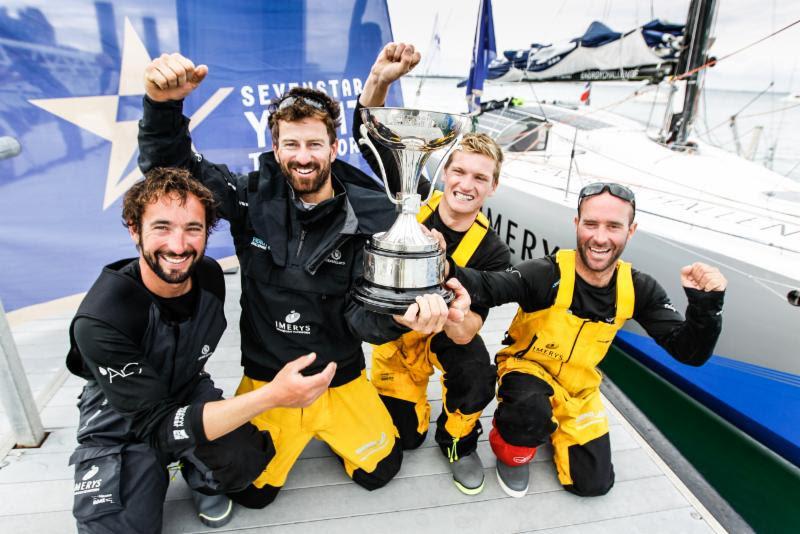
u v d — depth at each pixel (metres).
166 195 1.10
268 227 1.35
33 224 2.37
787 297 2.36
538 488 1.61
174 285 1.23
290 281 1.35
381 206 1.43
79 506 1.19
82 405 1.34
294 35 2.88
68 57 2.33
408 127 1.15
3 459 1.60
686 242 2.75
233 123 2.86
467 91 4.62
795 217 2.98
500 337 2.49
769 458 2.58
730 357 2.64
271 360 1.46
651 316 1.60
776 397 2.48
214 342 1.38
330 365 1.07
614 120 4.82
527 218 3.87
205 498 1.42
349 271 1.36
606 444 1.58
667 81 4.04
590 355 1.59
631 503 1.56
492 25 4.34
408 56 1.47
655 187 3.59
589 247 1.46
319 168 1.29
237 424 1.10
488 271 1.67
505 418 1.49
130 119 2.50
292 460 1.47
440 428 1.62
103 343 1.13
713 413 2.84
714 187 3.47
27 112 2.28
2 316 1.50
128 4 2.42
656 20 4.00
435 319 1.04
